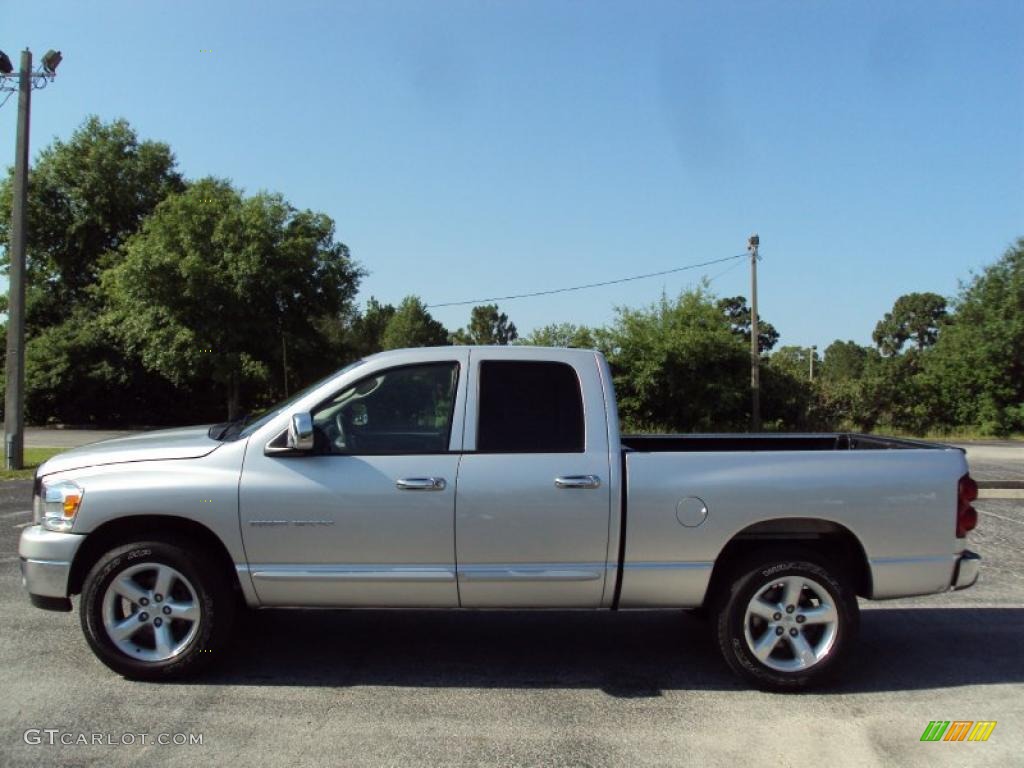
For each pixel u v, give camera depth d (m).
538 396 4.77
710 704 4.45
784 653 4.71
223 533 4.56
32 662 4.92
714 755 3.81
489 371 4.81
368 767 3.64
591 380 4.80
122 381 36.94
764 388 32.62
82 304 39.47
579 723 4.16
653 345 30.58
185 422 39.31
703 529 4.61
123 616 4.66
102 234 40.28
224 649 4.89
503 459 4.60
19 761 3.65
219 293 29.83
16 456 16.14
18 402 16.19
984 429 33.06
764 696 4.58
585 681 4.77
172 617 4.63
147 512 4.55
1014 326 32.56
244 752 3.77
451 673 4.87
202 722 4.09
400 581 4.57
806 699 4.54
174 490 4.55
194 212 30.16
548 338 32.78
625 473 4.61
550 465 4.59
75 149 39.88
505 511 4.54
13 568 7.25
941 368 34.22
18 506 11.01
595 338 31.75
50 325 39.59
